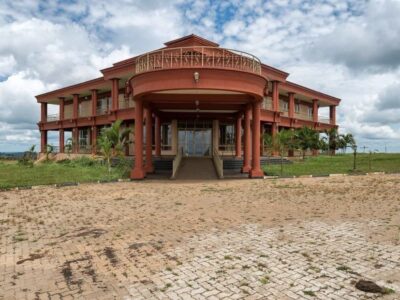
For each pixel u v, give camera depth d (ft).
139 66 59.26
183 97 62.59
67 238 23.02
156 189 48.44
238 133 92.32
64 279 16.03
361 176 64.90
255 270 16.66
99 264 17.93
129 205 35.29
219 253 19.34
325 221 27.04
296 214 29.89
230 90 54.70
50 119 132.26
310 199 37.88
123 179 60.70
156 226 25.98
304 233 23.45
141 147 63.67
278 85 108.06
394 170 74.69
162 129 99.30
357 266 17.07
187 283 15.28
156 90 55.31
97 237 23.16
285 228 24.91
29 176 63.36
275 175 67.15
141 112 63.46
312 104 141.49
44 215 30.63
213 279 15.67
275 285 14.93
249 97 62.23
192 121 98.84
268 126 116.16
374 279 15.46
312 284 14.99
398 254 18.85
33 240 22.67
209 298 13.79
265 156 100.27
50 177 62.03
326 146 121.29
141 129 63.36
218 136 99.86
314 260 18.01
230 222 26.99
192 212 31.24
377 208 32.22
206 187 50.31
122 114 95.50
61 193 44.39
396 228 24.47
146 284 15.26
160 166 81.30
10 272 17.02
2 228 26.03
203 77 53.36
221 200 38.01
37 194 43.55
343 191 43.68
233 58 55.88
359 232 23.54
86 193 44.37
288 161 96.17
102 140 67.31
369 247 20.16
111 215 30.30
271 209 32.32
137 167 63.46
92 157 91.61
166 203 36.35
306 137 107.55
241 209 32.48
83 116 123.24
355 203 35.04
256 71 58.70
